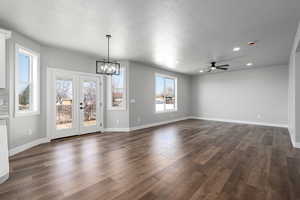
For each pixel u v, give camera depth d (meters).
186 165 2.73
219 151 3.46
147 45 4.02
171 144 3.99
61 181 2.20
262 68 6.73
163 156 3.15
